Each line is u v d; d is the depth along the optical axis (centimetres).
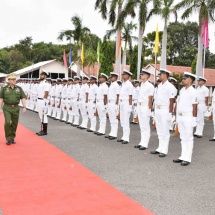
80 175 589
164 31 2327
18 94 861
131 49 3272
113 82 991
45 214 413
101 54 3453
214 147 907
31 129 1147
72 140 946
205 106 1107
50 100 1542
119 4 2520
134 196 487
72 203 453
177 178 586
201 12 1984
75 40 3356
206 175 609
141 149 835
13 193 489
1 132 1046
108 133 1105
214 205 456
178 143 947
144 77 846
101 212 423
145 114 839
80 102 1192
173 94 761
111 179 570
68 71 4350
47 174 591
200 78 1119
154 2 2336
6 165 648
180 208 443
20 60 6919
